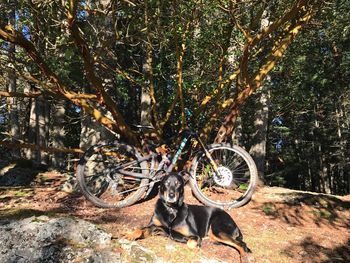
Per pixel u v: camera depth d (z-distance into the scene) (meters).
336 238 5.24
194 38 6.84
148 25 6.02
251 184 5.64
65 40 5.95
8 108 16.38
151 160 5.50
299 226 5.51
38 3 5.50
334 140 24.84
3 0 5.57
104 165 6.28
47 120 16.75
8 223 4.02
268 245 4.76
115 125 5.87
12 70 5.96
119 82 9.04
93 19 6.65
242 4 6.14
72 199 5.64
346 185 27.69
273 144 27.38
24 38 5.00
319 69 15.12
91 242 3.87
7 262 3.62
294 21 6.57
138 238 4.17
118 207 5.31
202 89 7.60
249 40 5.65
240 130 14.41
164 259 3.83
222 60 6.83
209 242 4.43
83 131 7.11
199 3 5.87
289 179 30.11
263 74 6.15
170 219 4.23
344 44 13.74
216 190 6.08
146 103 12.38
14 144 5.52
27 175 10.05
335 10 8.10
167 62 7.99
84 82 8.34
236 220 5.35
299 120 24.39
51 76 5.39
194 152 5.97
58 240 3.83
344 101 17.86
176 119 7.62
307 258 4.60
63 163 16.83
